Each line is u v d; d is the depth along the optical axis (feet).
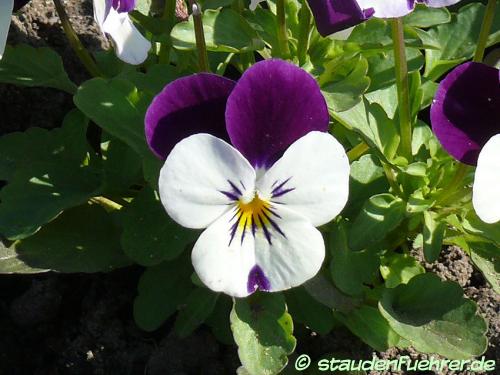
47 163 0.52
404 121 0.50
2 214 0.49
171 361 0.52
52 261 0.49
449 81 0.41
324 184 0.39
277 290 0.40
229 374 0.52
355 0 0.40
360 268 0.48
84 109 0.47
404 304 0.48
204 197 0.38
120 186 0.52
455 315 0.46
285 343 0.44
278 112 0.40
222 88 0.40
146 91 0.50
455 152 0.42
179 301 0.50
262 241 0.40
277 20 0.51
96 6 0.43
